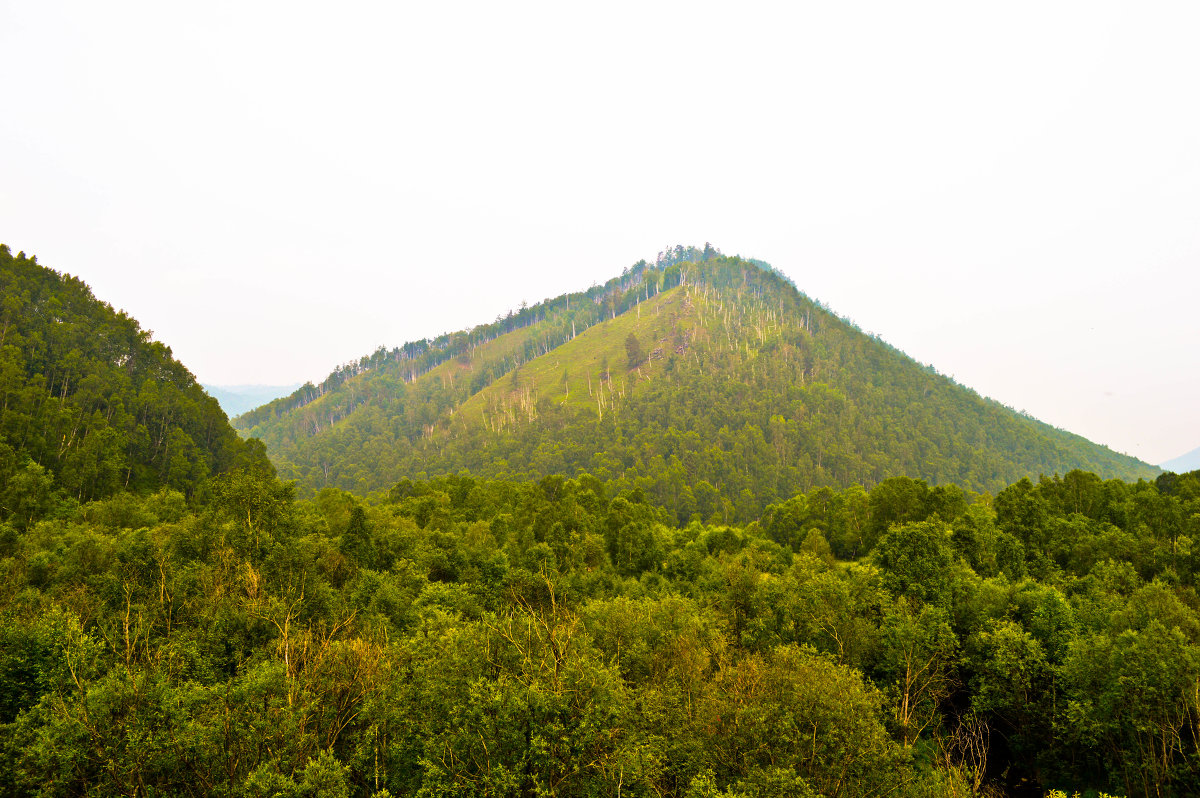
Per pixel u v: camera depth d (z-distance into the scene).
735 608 49.41
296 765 21.44
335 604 41.53
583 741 21.03
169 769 21.09
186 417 119.38
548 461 192.38
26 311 109.88
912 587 49.16
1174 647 31.66
